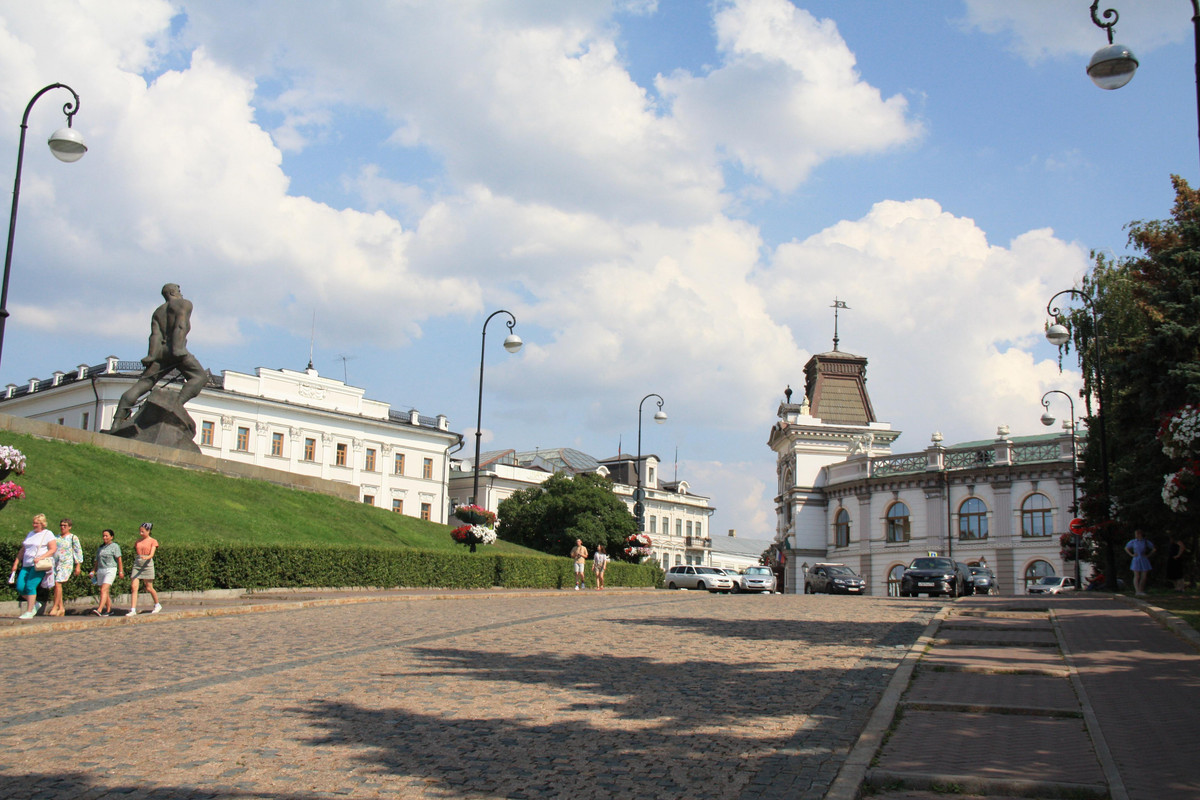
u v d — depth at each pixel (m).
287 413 80.50
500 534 82.94
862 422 88.81
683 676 13.62
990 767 8.47
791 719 10.72
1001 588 67.06
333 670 13.87
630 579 53.44
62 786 8.04
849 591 50.34
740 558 134.25
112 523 29.27
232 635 18.03
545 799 7.82
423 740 9.68
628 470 117.75
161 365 38.62
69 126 23.33
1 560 20.36
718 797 7.86
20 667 13.95
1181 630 17.41
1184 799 7.44
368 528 41.53
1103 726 9.96
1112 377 35.06
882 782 8.12
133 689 12.26
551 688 12.55
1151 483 34.81
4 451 22.69
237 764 8.76
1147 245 36.53
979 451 70.06
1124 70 17.48
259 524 35.06
